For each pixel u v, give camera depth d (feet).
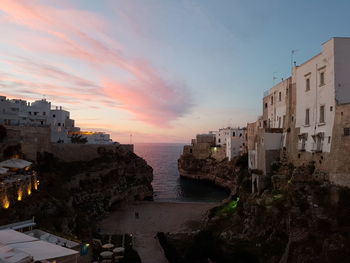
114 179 235.20
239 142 344.90
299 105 132.77
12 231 77.05
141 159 296.71
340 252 81.87
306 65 127.03
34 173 139.64
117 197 222.48
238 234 120.88
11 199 111.65
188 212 200.13
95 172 214.90
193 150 440.86
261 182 143.43
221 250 113.80
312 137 117.19
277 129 151.53
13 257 52.80
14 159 136.67
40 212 118.21
